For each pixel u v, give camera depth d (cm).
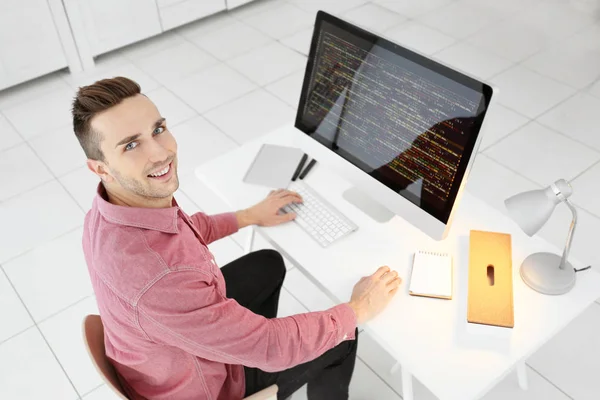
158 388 152
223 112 364
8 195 315
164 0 418
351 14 453
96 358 146
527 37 417
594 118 346
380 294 163
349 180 188
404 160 171
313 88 187
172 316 131
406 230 186
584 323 243
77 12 382
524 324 158
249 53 416
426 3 463
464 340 155
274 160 210
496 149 327
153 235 136
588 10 436
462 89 151
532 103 358
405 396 175
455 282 169
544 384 224
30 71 387
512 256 175
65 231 295
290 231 188
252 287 194
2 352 245
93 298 264
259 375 170
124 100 132
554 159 320
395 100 167
